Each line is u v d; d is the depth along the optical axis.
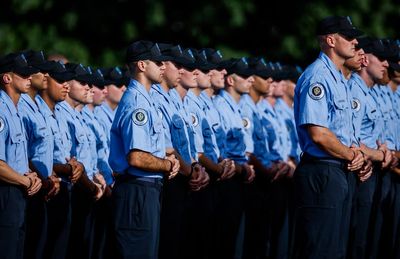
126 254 28.55
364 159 29.73
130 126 28.23
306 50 62.94
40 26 60.91
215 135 35.41
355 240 34.28
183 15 62.16
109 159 29.00
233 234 35.53
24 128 30.11
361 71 35.31
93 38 61.81
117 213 28.73
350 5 62.56
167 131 31.34
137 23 61.69
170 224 32.16
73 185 33.66
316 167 29.30
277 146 38.91
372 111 33.72
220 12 61.84
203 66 34.59
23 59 29.92
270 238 38.44
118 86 36.78
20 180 28.66
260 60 38.88
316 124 29.08
